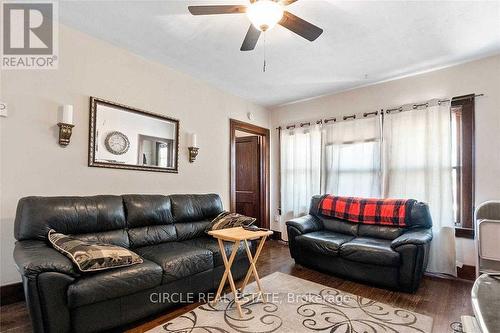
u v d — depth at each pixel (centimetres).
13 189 238
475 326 88
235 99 463
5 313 217
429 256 328
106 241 248
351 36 272
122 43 298
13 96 239
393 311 236
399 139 368
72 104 272
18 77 242
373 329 206
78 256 182
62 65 266
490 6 224
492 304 86
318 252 330
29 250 189
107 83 298
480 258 251
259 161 530
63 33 266
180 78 373
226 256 272
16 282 238
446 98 340
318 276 323
